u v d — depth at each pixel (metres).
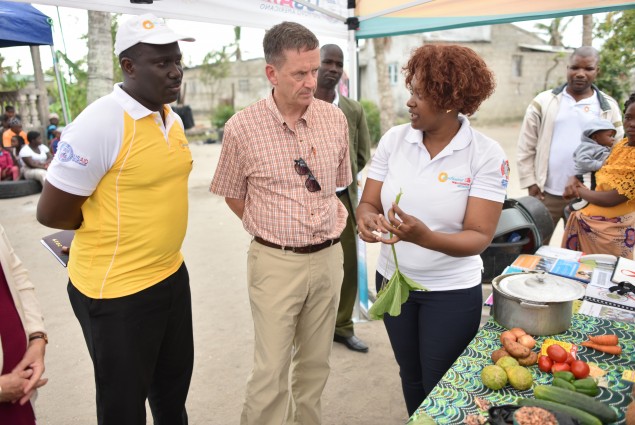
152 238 2.04
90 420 2.99
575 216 3.52
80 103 17.52
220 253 6.05
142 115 1.92
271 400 2.33
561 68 24.34
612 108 4.09
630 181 3.06
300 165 2.27
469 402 1.67
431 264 2.15
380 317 2.00
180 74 1.94
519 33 23.59
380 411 3.06
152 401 2.49
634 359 1.86
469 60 1.92
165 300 2.16
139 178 1.95
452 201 2.08
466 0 3.39
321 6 3.62
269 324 2.34
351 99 3.60
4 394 1.54
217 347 3.81
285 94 2.19
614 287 2.44
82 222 2.03
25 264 5.74
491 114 24.08
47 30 7.43
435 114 2.00
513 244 3.68
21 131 10.71
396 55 22.06
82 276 2.04
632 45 12.32
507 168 2.07
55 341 3.93
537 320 1.98
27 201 9.23
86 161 1.83
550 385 1.68
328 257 2.41
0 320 1.62
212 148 17.39
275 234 2.30
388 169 2.28
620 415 1.56
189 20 2.89
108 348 2.05
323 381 2.59
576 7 3.18
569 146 4.13
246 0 3.13
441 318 2.19
